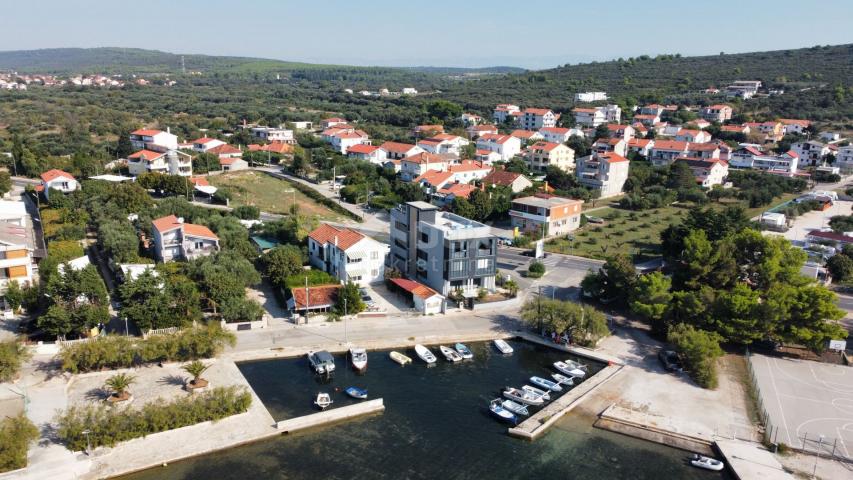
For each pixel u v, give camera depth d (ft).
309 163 640.58
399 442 200.34
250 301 279.28
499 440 203.41
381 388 233.55
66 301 250.37
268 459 188.34
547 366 256.11
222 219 399.65
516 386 238.48
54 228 379.96
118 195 430.20
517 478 184.65
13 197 480.23
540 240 405.59
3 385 215.92
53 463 177.78
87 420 185.68
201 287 282.77
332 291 295.69
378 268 332.80
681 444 201.67
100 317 247.70
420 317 295.28
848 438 202.28
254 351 251.60
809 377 243.60
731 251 298.35
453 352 260.01
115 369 231.50
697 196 541.34
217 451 190.39
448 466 189.06
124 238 343.67
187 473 180.24
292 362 249.34
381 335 274.36
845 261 352.28
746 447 197.47
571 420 215.31
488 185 529.04
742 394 231.30
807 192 592.19
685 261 305.73
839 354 262.06
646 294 278.67
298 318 280.31
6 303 274.57
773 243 294.05
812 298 254.88
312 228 409.08
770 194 541.75
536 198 469.16
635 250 406.62
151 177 493.36
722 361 257.34
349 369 246.47
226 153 628.28
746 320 255.09
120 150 621.31
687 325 257.55
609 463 192.44
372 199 517.55
